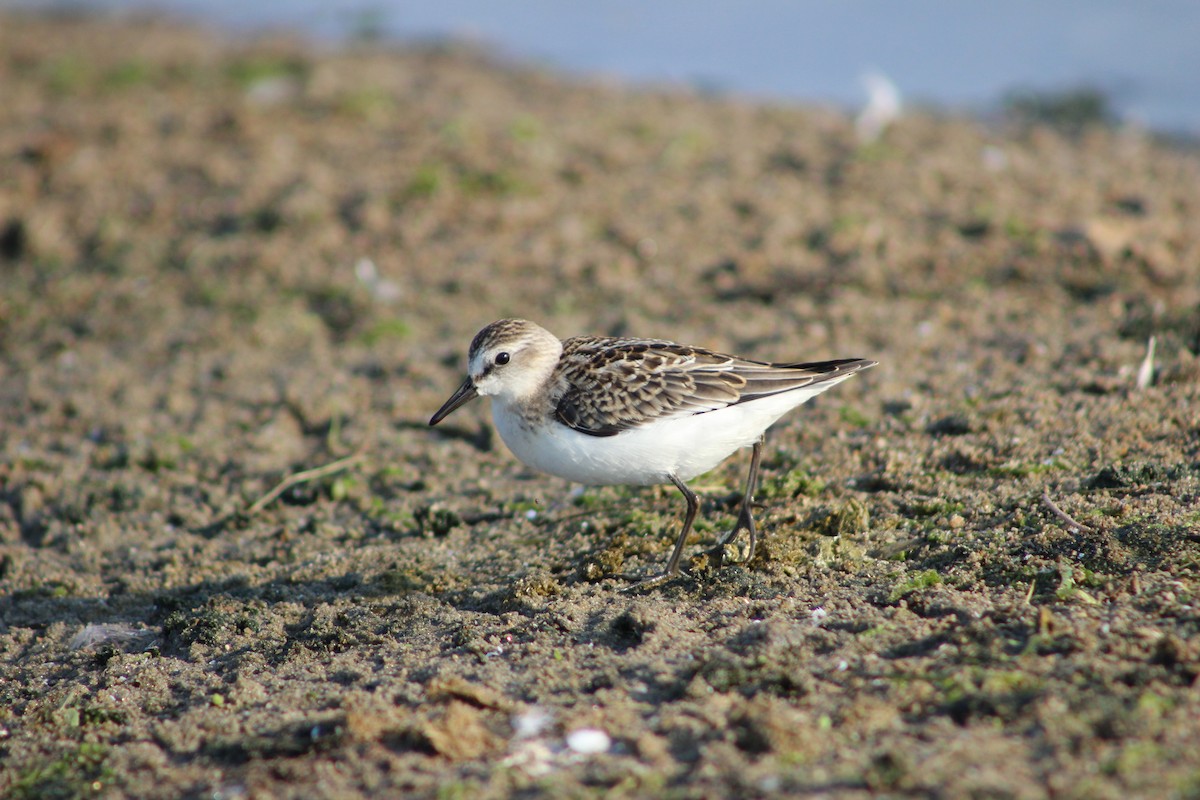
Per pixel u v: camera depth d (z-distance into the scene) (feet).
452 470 42.93
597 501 39.04
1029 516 32.73
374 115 75.72
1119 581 28.43
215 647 31.53
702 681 25.80
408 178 66.33
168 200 65.92
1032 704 23.09
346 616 32.35
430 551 36.55
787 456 39.83
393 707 26.35
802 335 49.19
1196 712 22.29
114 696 29.30
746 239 59.21
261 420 47.21
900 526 33.73
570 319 52.54
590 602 31.40
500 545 36.70
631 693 26.13
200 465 44.39
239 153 70.85
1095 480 34.27
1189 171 66.80
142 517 41.47
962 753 21.77
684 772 22.44
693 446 32.96
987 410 40.55
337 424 46.42
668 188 65.31
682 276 56.18
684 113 78.89
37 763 26.20
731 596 30.78
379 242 60.75
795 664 26.30
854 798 20.74
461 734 24.45
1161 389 40.78
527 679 27.32
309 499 41.88
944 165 67.05
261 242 61.16
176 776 24.91
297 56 92.68
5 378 51.83
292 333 53.88
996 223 57.36
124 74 85.56
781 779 21.54
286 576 36.01
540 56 95.30
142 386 50.06
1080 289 51.29
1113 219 57.57
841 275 54.34
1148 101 82.69
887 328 49.26
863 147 70.08
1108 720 22.02
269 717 26.94
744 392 32.91
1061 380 42.70
